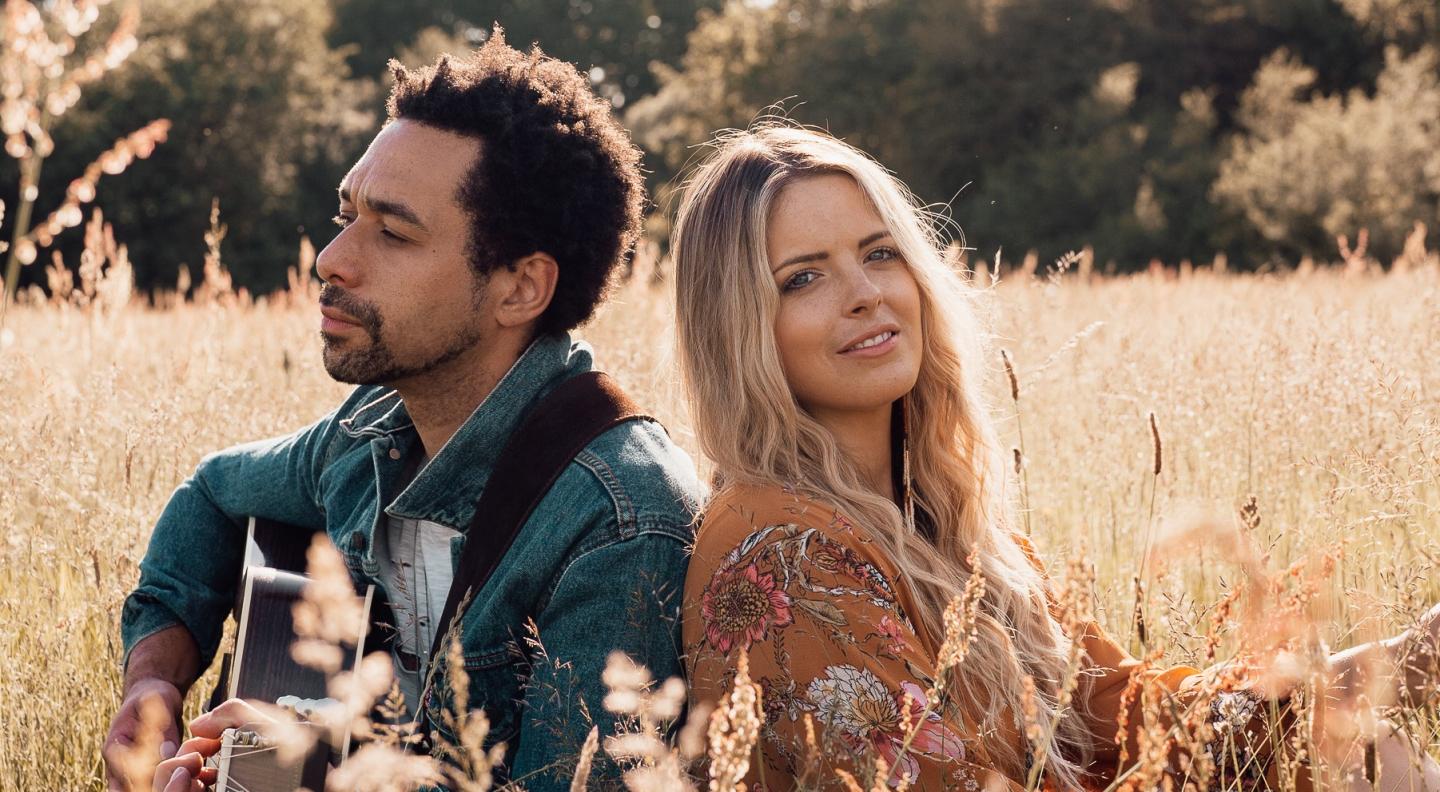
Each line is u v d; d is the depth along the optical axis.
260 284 34.28
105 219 32.34
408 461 2.23
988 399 2.72
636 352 4.32
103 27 16.56
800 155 2.14
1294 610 1.50
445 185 2.05
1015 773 1.99
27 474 3.09
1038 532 3.37
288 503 2.42
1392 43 38.62
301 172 37.69
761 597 1.86
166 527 2.51
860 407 2.12
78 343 5.02
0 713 2.55
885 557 2.01
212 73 34.88
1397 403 3.14
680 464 2.13
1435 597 2.32
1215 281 11.70
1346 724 1.64
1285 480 3.38
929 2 42.22
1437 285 6.69
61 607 2.89
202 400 3.85
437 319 2.07
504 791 1.74
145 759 1.99
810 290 2.09
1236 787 1.90
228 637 2.51
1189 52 40.22
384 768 1.40
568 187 2.13
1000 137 40.78
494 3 64.81
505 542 2.01
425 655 2.12
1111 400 4.11
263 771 1.84
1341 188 30.55
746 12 48.66
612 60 66.31
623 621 1.93
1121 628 2.59
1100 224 35.41
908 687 1.79
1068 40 40.53
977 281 2.68
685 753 1.66
